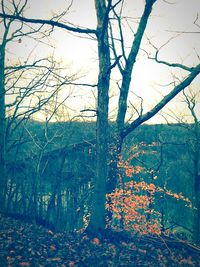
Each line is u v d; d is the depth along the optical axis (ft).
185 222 73.10
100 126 36.58
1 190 44.65
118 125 41.78
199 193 69.05
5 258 26.99
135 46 41.32
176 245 36.70
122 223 39.58
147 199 40.37
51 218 50.47
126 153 56.49
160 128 82.12
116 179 41.16
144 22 40.96
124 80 41.75
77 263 29.14
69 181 52.11
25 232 34.96
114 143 41.19
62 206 51.88
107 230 36.96
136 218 40.34
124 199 39.22
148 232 39.14
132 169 42.65
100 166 36.32
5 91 43.19
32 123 58.85
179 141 79.30
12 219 39.73
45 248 31.19
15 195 51.96
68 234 37.86
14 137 59.00
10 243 30.35
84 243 34.24
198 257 34.78
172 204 72.69
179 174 76.13
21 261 27.07
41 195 47.44
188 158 77.97
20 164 49.75
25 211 45.57
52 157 51.55
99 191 36.32
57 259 28.91
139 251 34.30
